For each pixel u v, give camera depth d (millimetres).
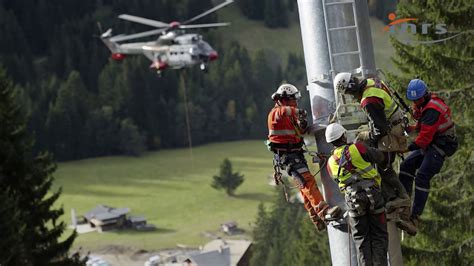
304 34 10391
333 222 10242
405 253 25547
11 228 37750
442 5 25156
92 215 170875
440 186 25391
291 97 10844
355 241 9938
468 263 25031
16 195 42406
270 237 131000
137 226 168125
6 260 37500
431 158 10953
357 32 10070
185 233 166125
